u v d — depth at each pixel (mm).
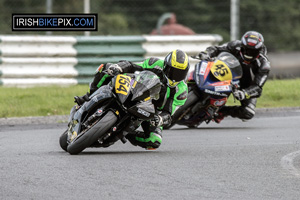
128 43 54438
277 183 20328
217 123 38469
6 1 88875
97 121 24484
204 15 102750
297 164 23906
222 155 25656
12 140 29781
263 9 97750
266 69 37000
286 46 97188
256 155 25781
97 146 25328
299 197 18500
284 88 50562
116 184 19438
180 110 34281
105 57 53938
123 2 101938
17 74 50562
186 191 18828
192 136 32469
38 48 52156
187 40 55938
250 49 35938
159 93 26031
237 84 35719
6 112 39250
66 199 17484
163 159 24328
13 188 18609
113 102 24797
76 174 20750
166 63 25828
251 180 20703
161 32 72375
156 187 19219
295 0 98438
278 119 39719
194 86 34750
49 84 51188
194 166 22906
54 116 38375
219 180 20562
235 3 57062
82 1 91938
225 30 102062
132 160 23828
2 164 22344
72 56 52688
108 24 96125
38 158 23875
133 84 24781
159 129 27109
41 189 18562
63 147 26141
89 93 26547
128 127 25266
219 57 36031
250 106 37219
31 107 40750
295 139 30906
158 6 103250
